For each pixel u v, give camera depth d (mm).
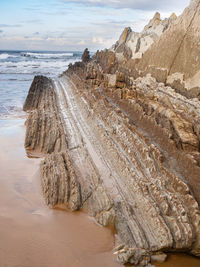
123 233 5355
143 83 12344
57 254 4980
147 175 6109
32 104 17109
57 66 51344
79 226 5766
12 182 7699
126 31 21359
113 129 7934
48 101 14391
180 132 6617
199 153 6188
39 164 8969
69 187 6566
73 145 8852
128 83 12273
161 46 12172
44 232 5547
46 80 20688
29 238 5344
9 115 15734
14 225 5711
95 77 14688
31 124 11117
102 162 7320
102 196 6039
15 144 10852
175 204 5258
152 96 9812
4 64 52344
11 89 25031
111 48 24219
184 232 4875
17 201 6684
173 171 5977
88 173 7066
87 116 10180
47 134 10242
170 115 7219
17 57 70312
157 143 6844
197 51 9930
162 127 6941
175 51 11055
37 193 7062
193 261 5047
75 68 21500
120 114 8445
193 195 5461
